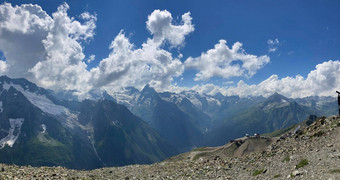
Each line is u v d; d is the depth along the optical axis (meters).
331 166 32.12
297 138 58.75
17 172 41.34
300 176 32.72
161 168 67.00
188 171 57.44
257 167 46.03
